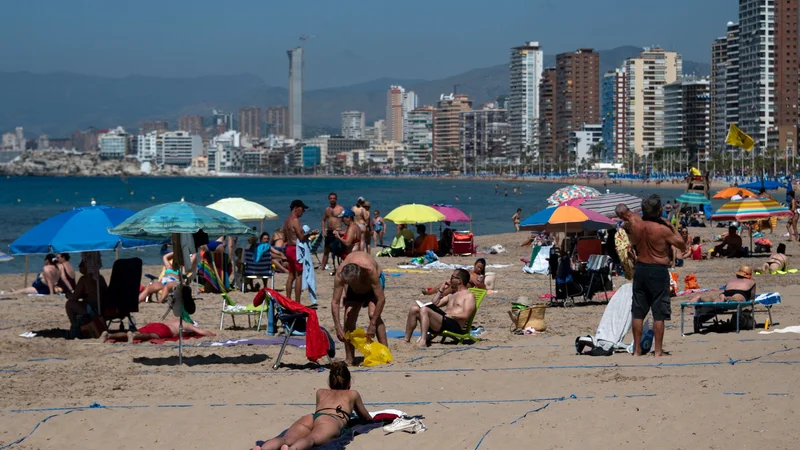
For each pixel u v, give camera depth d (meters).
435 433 8.86
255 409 10.05
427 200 129.62
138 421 9.58
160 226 12.74
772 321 15.46
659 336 12.18
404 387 11.09
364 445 8.53
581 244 23.33
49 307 19.53
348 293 12.86
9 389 11.13
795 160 199.75
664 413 9.05
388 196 151.38
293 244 18.73
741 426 8.45
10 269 33.34
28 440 8.98
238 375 11.97
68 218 15.29
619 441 8.29
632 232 12.28
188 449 8.65
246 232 13.38
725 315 16.81
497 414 9.48
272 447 8.12
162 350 13.98
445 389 10.89
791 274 24.31
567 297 19.09
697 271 26.66
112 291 15.33
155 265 32.50
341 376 9.12
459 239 33.78
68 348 14.23
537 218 20.34
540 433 8.69
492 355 13.26
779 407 9.01
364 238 26.53
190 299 13.09
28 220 74.25
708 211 51.47
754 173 194.00
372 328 12.74
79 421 9.59
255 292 22.59
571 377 11.14
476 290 15.07
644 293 12.27
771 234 42.28
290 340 13.95
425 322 14.18
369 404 10.19
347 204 114.19
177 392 10.95
